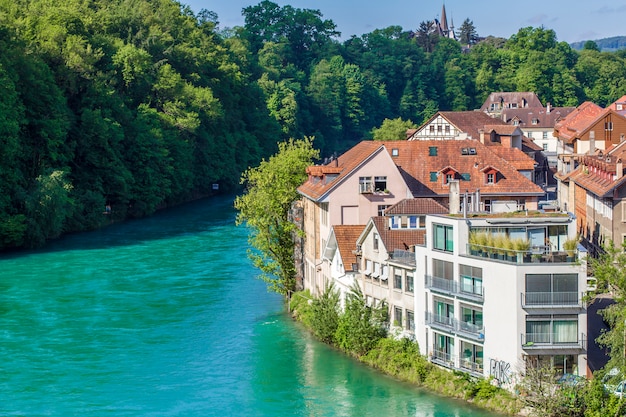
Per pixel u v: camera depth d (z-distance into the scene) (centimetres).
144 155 17488
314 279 9575
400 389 7119
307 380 7388
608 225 9344
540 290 6538
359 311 7875
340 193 9419
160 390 7269
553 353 6531
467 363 6944
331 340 8275
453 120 18375
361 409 6781
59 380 7488
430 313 7225
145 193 17275
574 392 6278
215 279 10975
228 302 9862
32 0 19450
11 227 13062
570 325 6556
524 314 6538
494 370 6738
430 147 10462
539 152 16125
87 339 8544
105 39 19638
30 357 8031
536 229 6962
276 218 9944
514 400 6512
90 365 7844
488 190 10194
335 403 6919
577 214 11081
